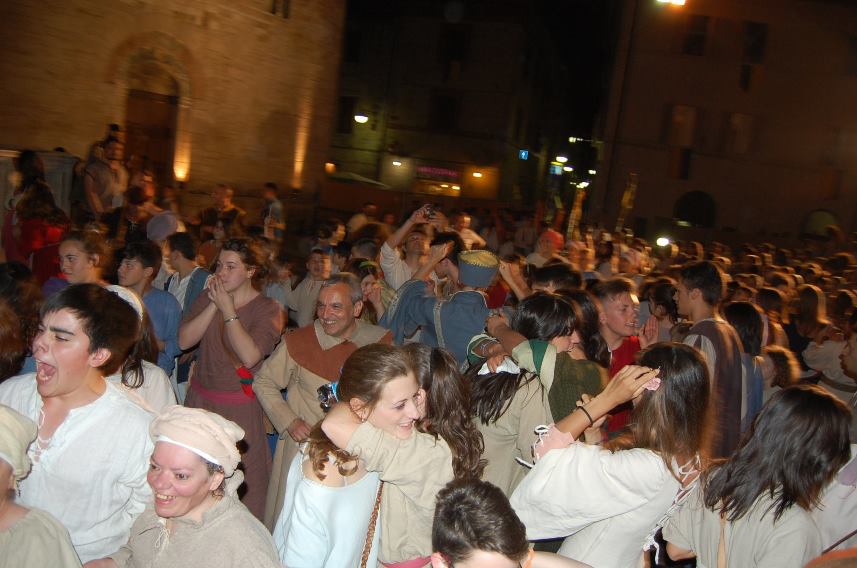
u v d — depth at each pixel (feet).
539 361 10.81
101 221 29.94
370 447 8.39
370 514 8.91
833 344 20.65
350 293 13.23
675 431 8.89
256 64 58.54
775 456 8.91
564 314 11.37
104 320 8.46
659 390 9.00
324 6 65.41
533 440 10.76
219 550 7.52
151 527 7.84
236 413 13.89
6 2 40.75
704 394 9.05
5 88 41.19
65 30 44.09
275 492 13.17
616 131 99.30
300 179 65.26
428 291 15.94
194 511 7.62
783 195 98.07
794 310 24.16
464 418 9.39
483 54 115.14
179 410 7.55
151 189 35.27
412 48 116.88
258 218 59.88
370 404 8.45
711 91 97.60
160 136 52.34
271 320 14.14
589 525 9.14
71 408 8.59
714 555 9.41
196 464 7.32
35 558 6.85
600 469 8.81
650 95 98.27
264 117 60.18
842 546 9.65
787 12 95.66
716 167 98.43
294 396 13.30
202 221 30.37
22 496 8.52
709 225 99.66
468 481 7.14
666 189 99.09
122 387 9.12
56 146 44.29
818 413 8.89
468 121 116.37
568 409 10.75
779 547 8.83
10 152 28.43
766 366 16.80
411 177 118.01
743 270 44.16
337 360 13.16
